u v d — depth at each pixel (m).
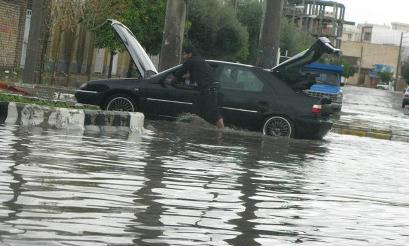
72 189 7.69
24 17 37.28
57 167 8.97
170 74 17.47
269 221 7.24
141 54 18.67
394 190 10.32
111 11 31.67
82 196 7.40
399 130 25.70
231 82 17.48
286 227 7.05
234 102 17.33
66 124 13.62
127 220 6.58
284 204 8.26
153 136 14.21
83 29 45.84
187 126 17.05
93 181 8.31
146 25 40.78
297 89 18.23
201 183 9.05
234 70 17.55
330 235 6.90
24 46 38.72
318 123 17.28
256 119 17.34
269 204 8.15
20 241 5.50
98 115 14.27
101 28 35.75
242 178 9.88
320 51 18.19
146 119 17.53
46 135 12.18
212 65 17.62
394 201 9.32
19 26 37.12
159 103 17.33
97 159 10.08
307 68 37.78
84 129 13.88
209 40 58.94
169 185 8.63
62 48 43.75
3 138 11.12
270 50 29.20
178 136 14.70
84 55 48.75
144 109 17.41
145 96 17.34
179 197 7.95
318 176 10.96
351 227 7.38
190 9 57.03
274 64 29.27
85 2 29.42
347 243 6.63
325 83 37.41
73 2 28.33
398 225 7.71
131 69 46.28
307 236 6.75
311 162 12.75
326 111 17.64
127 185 8.31
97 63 52.88
